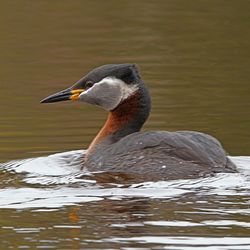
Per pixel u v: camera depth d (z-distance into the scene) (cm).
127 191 1331
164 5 3294
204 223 1207
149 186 1346
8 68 2516
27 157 1683
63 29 2959
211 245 1139
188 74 2416
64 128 1923
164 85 2291
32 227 1217
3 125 1950
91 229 1202
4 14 3128
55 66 2523
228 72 2430
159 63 2542
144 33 2920
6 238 1180
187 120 1967
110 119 1602
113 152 1474
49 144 1788
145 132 1494
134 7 3262
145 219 1223
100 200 1309
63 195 1334
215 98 2162
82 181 1405
